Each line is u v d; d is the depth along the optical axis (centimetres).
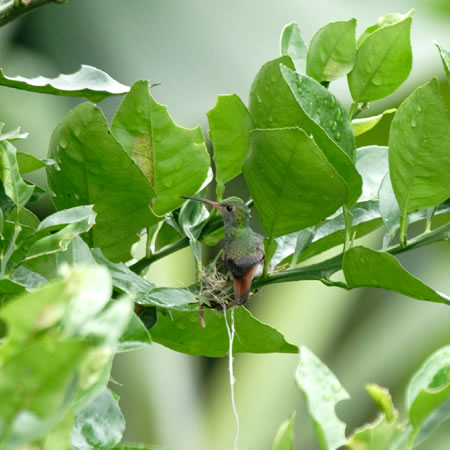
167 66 454
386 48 354
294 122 349
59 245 338
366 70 355
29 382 253
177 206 351
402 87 453
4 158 341
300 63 359
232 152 353
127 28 452
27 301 263
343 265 347
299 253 353
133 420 457
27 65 424
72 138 345
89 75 349
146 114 348
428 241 350
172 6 465
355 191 347
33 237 341
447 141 345
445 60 345
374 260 345
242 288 352
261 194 346
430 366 330
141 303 343
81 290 270
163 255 354
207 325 351
